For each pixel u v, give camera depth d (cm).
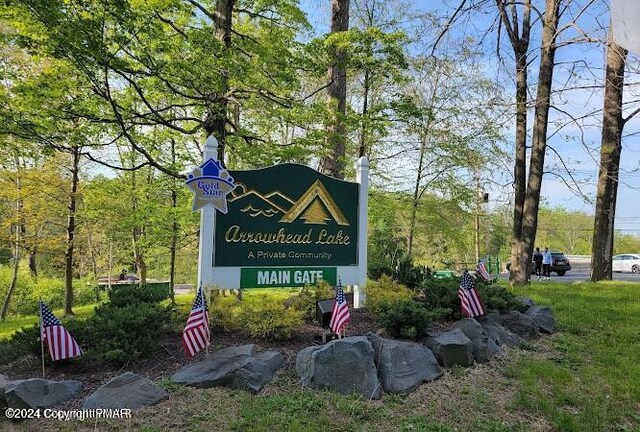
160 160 1315
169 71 830
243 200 670
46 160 1463
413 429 399
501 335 661
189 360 501
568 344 692
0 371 474
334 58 1010
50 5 650
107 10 689
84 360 488
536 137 1448
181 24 993
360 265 759
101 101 905
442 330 609
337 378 457
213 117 952
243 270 664
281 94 1045
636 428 426
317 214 727
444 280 800
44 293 2102
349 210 760
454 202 1742
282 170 702
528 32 1456
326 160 1103
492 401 469
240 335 576
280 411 411
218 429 377
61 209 1578
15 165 1444
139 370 480
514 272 1528
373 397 452
